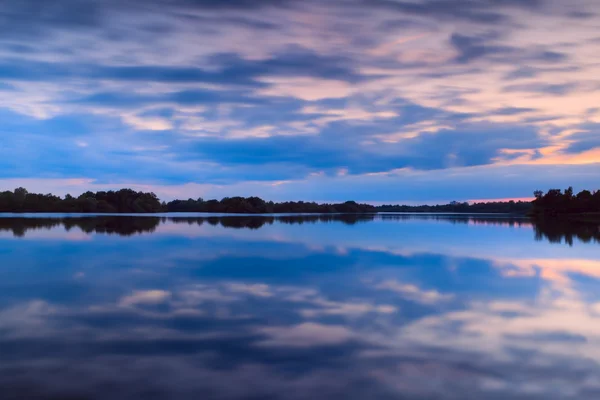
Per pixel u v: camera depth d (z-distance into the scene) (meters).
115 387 7.98
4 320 12.10
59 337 10.65
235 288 16.22
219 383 8.15
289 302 14.15
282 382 8.21
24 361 9.15
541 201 127.94
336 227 54.00
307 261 22.97
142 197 148.50
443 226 58.34
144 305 13.74
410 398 7.66
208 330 11.20
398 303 14.04
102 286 16.53
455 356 9.50
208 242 32.81
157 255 25.08
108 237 36.34
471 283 17.27
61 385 8.04
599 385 8.17
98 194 141.12
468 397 7.71
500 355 9.57
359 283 17.20
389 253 26.59
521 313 12.90
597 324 11.84
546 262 22.94
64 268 20.45
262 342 10.32
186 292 15.52
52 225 51.78
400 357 9.43
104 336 10.74
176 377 8.38
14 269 20.17
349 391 7.88
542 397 7.73
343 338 10.62
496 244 32.53
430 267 21.12
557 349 9.95
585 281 17.73
